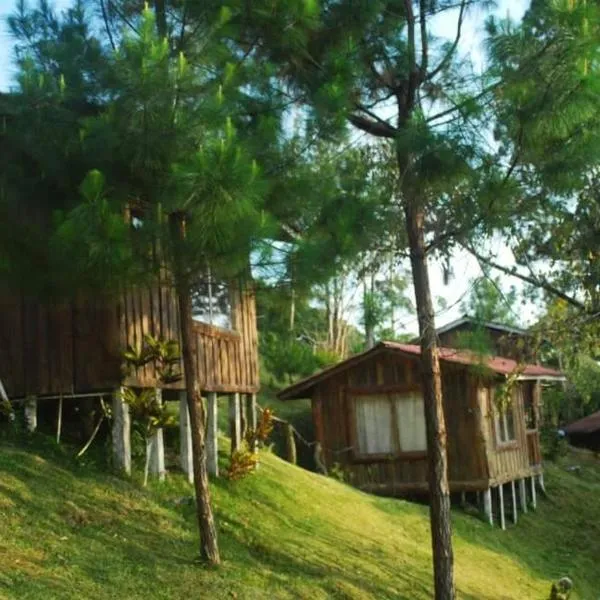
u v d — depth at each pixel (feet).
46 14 28.60
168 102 25.04
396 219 30.50
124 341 34.63
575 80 26.03
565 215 38.45
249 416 48.14
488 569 45.37
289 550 34.78
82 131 25.59
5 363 35.47
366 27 32.78
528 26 27.20
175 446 41.68
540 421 86.79
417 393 63.10
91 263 24.39
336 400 65.26
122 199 26.53
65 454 34.53
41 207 28.55
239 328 45.27
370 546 39.65
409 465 62.64
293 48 31.01
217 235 24.38
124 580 26.37
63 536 28.27
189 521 33.17
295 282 27.84
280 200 27.99
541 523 66.03
